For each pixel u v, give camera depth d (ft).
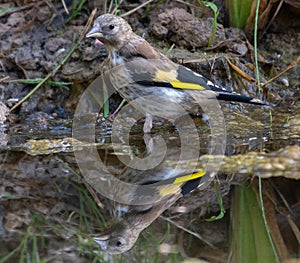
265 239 22.41
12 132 36.68
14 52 40.37
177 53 39.55
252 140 32.94
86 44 40.09
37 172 29.12
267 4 40.32
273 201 25.31
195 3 41.60
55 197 26.04
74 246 21.53
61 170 29.58
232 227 22.94
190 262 20.13
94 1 41.39
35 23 41.32
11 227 23.06
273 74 40.29
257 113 37.60
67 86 39.65
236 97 35.37
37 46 40.63
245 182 26.91
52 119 38.37
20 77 40.27
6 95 39.60
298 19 41.63
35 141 34.42
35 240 22.03
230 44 40.37
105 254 20.83
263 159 29.37
